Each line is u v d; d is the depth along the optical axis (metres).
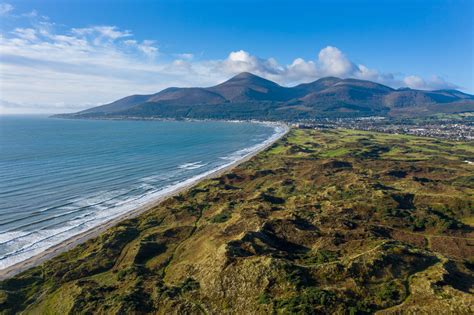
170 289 59.41
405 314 48.66
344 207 93.06
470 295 50.59
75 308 55.66
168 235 85.69
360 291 54.03
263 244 68.31
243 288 56.59
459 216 90.62
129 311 53.91
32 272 69.19
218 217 94.06
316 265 60.41
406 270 59.06
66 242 86.25
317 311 49.66
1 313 56.22
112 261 74.12
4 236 89.31
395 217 87.25
